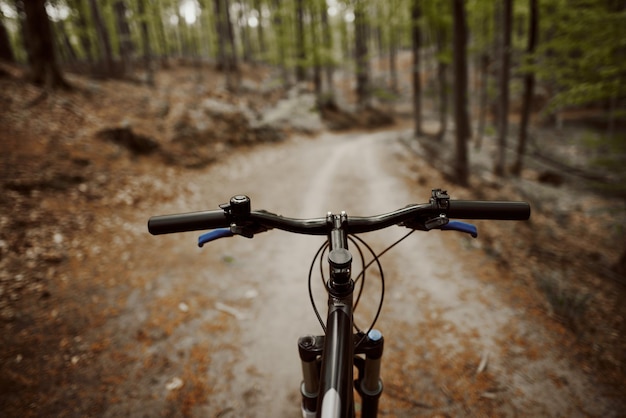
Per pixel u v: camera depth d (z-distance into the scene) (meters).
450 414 3.23
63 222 6.34
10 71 10.90
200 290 5.17
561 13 7.59
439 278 5.47
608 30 6.20
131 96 13.40
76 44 31.92
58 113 9.88
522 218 1.38
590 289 5.50
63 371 3.67
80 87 12.02
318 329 4.44
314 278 5.54
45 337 4.06
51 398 3.37
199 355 3.98
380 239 6.85
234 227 1.34
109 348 4.02
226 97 18.88
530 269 5.84
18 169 7.09
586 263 6.56
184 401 3.41
